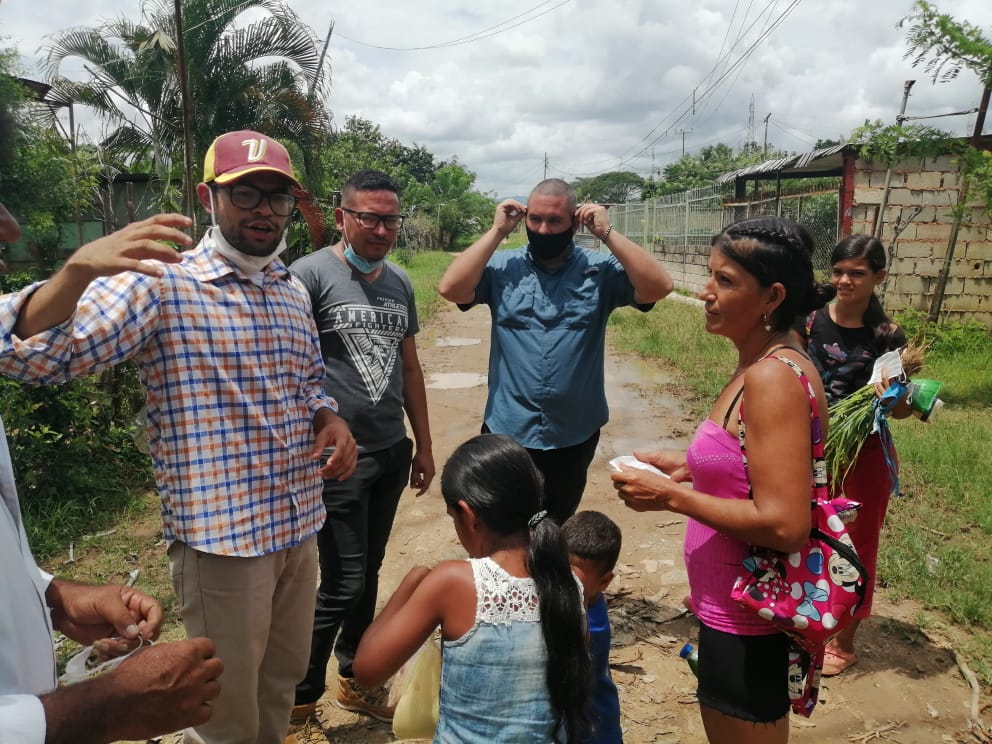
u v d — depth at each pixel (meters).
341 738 3.07
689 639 3.76
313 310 3.04
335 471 2.38
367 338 3.03
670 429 7.23
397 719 2.06
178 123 9.77
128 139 10.75
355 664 1.84
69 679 1.47
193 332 2.12
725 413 2.17
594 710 2.34
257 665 2.31
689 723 3.17
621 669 3.52
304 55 10.67
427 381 9.33
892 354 3.13
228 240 2.20
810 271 2.15
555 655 1.78
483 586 1.80
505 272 3.57
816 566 2.04
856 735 3.08
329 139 11.75
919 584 4.14
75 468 5.13
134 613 1.58
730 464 2.12
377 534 3.27
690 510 2.09
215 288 2.18
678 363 10.05
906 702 3.28
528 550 1.89
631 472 2.17
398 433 3.18
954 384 8.50
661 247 22.17
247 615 2.24
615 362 10.46
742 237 2.12
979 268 11.53
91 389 5.51
